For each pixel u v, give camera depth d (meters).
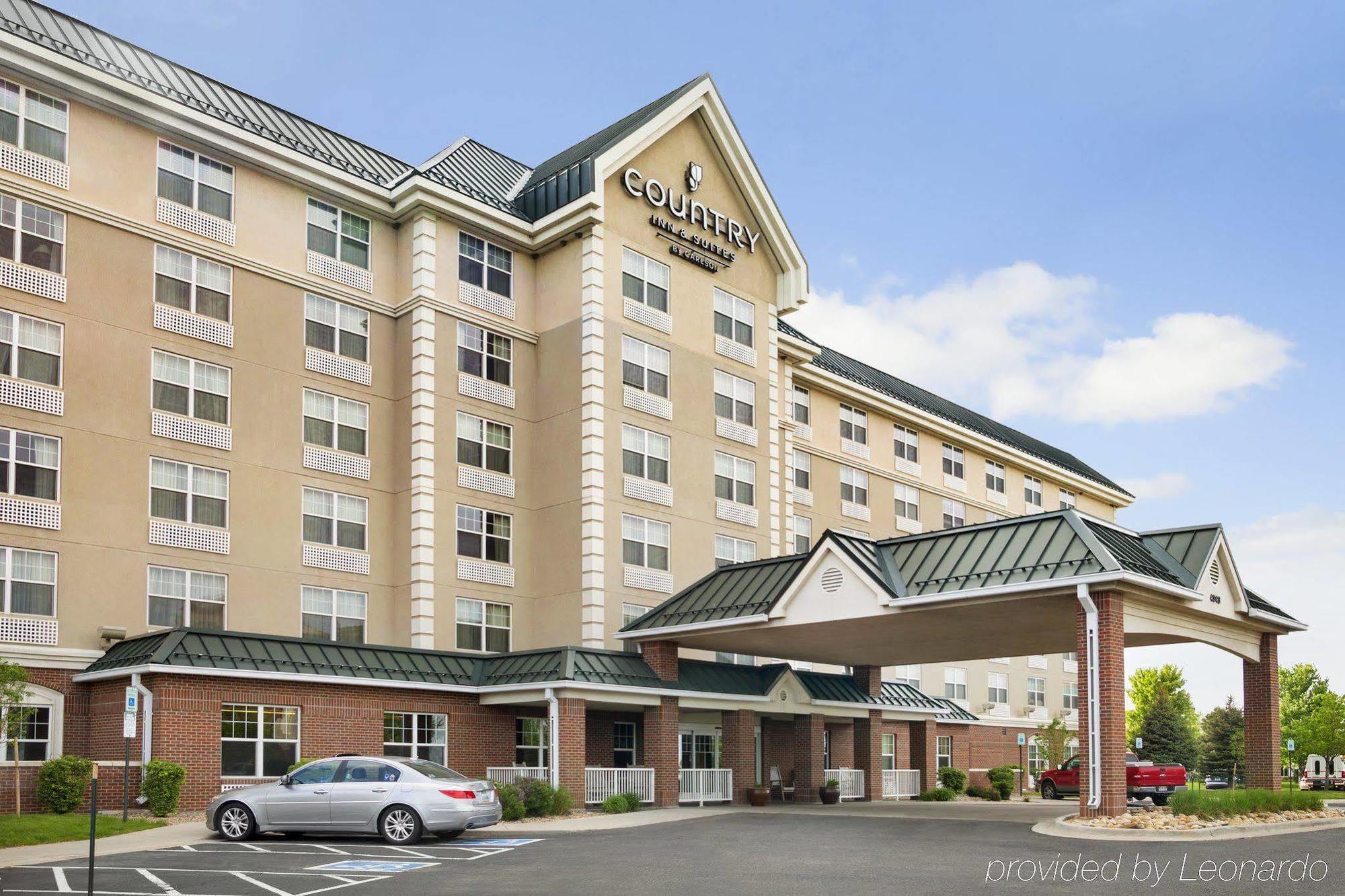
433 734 32.28
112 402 30.47
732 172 44.28
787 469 47.12
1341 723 79.56
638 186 40.44
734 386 43.28
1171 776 41.25
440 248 37.38
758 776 41.97
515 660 33.59
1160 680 108.19
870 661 41.19
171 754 26.62
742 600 33.81
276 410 33.84
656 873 18.14
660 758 34.06
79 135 30.75
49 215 30.02
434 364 36.62
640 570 38.34
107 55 32.59
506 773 32.34
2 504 28.16
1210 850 21.28
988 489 63.00
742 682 37.62
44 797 26.00
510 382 38.91
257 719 28.45
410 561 35.44
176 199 32.53
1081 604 26.38
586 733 36.41
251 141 33.78
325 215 35.97
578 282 38.94
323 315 35.50
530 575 38.41
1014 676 64.12
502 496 37.97
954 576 29.03
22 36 29.34
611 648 36.84
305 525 34.09
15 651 27.77
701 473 41.28
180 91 34.06
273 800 22.59
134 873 17.95
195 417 32.09
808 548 50.09
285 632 33.06
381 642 35.25
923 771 45.84
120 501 30.23
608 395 38.38
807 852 21.20
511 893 16.09
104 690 28.27
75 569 29.19
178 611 30.97
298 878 17.48
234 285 33.47
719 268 43.41
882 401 54.88
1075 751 66.69
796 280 45.47
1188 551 30.41
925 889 16.42
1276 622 33.12
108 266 30.88
